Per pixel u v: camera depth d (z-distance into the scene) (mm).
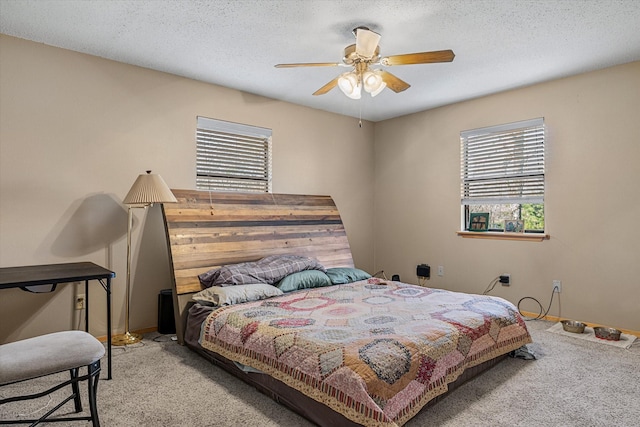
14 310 2855
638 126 3307
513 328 2695
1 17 2566
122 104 3328
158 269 3547
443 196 4715
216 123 3896
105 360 2768
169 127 3594
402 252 5156
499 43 2971
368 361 1787
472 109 4426
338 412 1730
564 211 3736
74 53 3094
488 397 2197
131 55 3193
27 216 2889
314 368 1894
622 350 2943
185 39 2904
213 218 3580
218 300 2877
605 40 2916
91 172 3174
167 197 3082
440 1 2371
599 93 3512
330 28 2732
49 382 2428
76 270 2582
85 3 2402
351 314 2568
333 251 4355
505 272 4156
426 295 3117
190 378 2479
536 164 3941
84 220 3139
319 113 4836
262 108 4270
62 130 3039
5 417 1990
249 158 4199
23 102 2875
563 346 3029
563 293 3740
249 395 2248
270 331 2266
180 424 1939
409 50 3090
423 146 4914
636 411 2049
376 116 5207
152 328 3496
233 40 2924
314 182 4785
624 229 3383
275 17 2574
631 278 3344
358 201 5301
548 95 3836
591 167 3566
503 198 4188
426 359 1978
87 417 1876
